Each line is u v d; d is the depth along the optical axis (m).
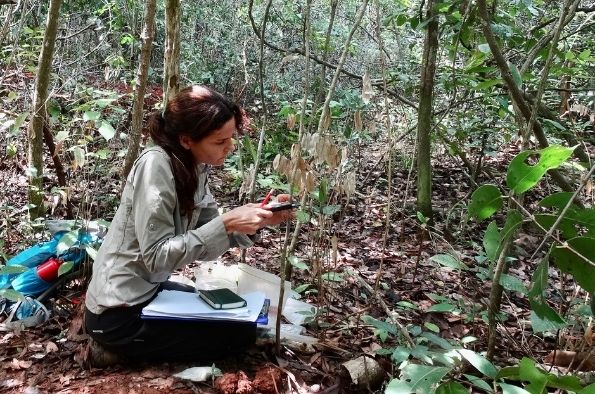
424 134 4.27
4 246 3.25
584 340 2.28
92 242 2.99
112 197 3.67
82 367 2.44
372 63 7.16
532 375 1.65
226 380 2.29
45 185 4.17
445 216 4.77
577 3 2.16
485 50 2.87
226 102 2.32
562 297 2.67
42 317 2.74
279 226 4.05
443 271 3.69
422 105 4.23
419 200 4.38
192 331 2.42
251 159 5.09
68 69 5.30
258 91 7.00
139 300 2.38
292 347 2.61
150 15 3.00
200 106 2.25
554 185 5.20
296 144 2.23
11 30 5.53
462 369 2.26
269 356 2.57
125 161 3.21
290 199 2.39
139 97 3.12
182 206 2.38
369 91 2.25
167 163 2.30
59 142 3.02
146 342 2.39
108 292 2.35
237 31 7.84
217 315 2.37
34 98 3.41
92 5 7.31
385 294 3.31
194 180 2.37
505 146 6.71
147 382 2.35
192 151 2.36
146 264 2.27
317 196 2.68
